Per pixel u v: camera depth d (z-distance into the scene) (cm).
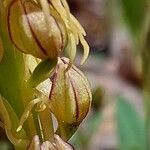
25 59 6
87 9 28
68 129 6
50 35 5
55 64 5
